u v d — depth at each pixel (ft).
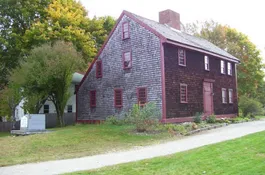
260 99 144.66
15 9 94.79
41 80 74.02
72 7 113.19
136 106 60.75
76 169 29.32
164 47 67.10
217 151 32.68
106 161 33.04
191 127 60.39
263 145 34.12
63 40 90.33
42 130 65.36
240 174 23.41
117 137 52.26
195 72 76.59
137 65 72.08
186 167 26.66
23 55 94.32
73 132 57.67
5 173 29.14
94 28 129.18
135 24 73.56
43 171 29.12
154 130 57.47
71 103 103.60
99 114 82.33
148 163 28.99
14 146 46.01
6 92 86.17
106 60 81.25
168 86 66.64
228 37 141.38
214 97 83.61
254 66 135.74
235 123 75.92
